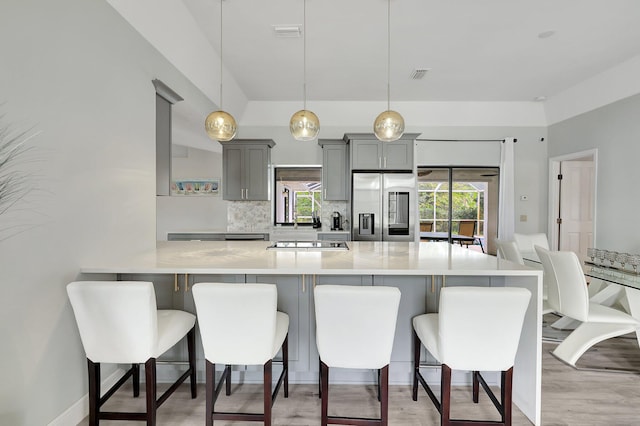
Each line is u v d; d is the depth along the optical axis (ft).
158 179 8.89
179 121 12.74
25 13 4.89
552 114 16.65
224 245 9.66
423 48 11.14
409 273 5.93
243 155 16.28
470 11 9.05
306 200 17.53
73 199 5.85
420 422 6.02
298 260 6.86
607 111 13.66
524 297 4.91
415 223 16.16
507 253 10.80
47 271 5.33
